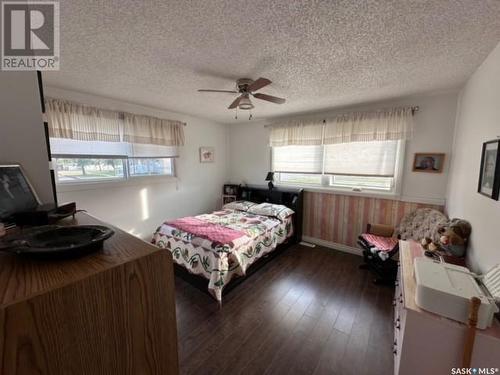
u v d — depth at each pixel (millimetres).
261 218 3396
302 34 1475
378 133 3047
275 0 1167
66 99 2553
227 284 2438
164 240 2840
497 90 1501
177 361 732
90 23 1344
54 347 481
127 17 1294
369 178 3355
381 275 2678
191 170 4105
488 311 1040
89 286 518
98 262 574
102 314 550
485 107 1705
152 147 3490
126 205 3217
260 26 1389
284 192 3961
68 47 1613
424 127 2838
